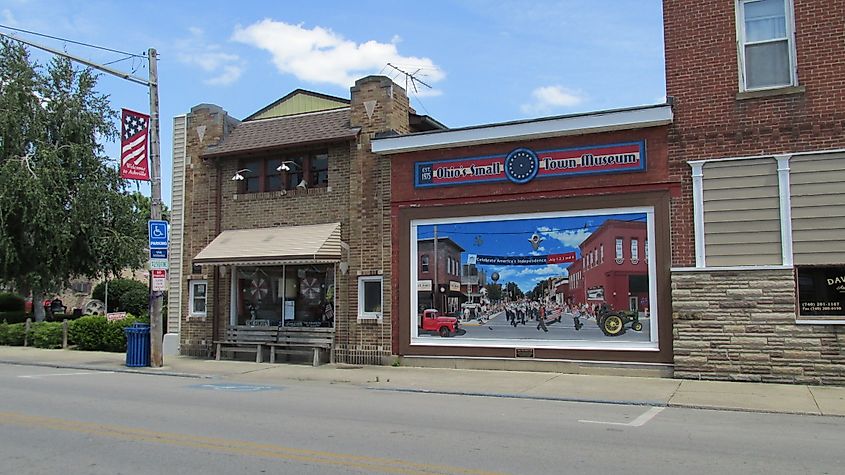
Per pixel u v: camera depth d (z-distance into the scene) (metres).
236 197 20.06
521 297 16.03
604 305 15.16
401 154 17.48
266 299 19.61
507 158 16.25
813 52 13.87
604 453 7.62
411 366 17.00
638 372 14.73
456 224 16.80
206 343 19.98
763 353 13.76
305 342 18.12
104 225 30.86
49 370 17.61
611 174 15.21
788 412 10.77
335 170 18.64
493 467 6.93
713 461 7.27
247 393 12.91
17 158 27.31
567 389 13.17
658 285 14.65
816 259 13.52
